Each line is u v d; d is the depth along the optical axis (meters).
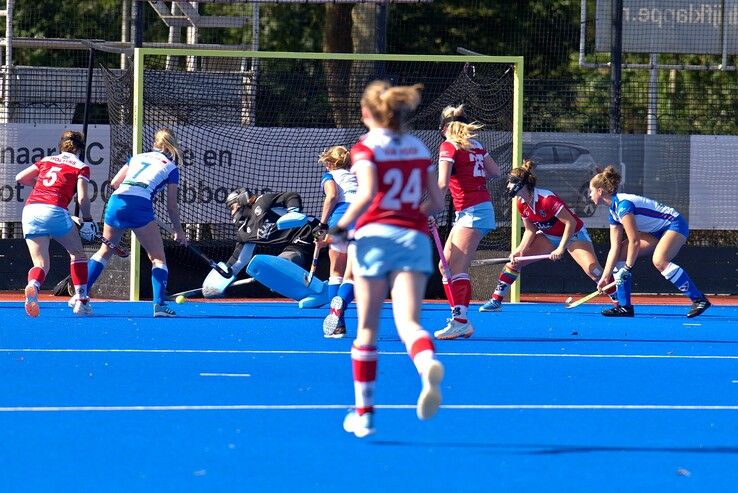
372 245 18.64
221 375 26.95
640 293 56.66
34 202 39.28
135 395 23.86
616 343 35.41
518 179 43.72
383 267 18.64
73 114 54.59
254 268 46.19
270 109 54.84
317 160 51.94
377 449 18.81
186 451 18.41
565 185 54.66
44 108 54.22
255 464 17.58
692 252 56.66
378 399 23.83
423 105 54.59
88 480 16.38
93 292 51.09
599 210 54.91
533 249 45.84
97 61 55.81
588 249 44.88
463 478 16.92
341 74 57.22
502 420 21.67
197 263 51.28
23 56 92.94
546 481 16.84
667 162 55.44
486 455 18.52
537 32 94.31
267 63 92.19
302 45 98.12
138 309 44.59
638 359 31.58
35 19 92.62
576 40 94.50
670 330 39.75
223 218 51.41
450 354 31.80
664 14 66.69
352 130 52.25
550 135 54.56
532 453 18.75
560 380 27.17
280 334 36.12
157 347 32.25
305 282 46.09
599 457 18.53
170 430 20.11
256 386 25.34
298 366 28.72
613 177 42.84
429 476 17.00
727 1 66.88
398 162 18.64
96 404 22.67
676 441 19.95
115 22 92.81
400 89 18.84
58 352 30.69
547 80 57.56
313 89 55.81
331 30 75.62
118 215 40.00
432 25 93.62
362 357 19.28
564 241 43.59
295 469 17.28
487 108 53.12
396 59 49.72
